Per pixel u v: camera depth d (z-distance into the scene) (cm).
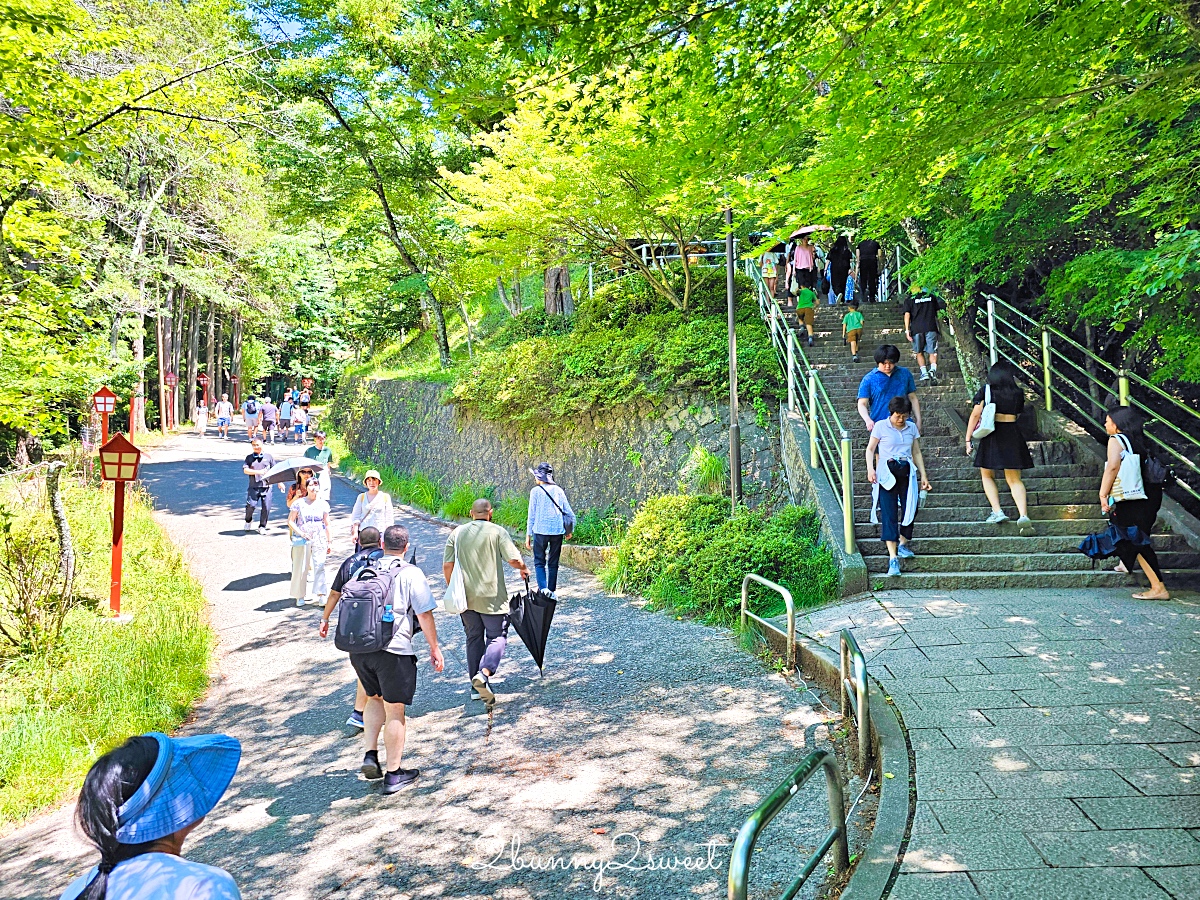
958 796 408
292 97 1912
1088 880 332
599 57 419
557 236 1460
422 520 1617
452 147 2072
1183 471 1183
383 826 478
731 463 1044
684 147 490
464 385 1692
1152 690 523
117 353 2122
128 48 938
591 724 604
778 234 541
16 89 655
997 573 791
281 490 1870
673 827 448
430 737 605
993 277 1064
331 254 3534
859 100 470
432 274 2286
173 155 1856
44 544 943
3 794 568
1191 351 758
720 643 770
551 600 696
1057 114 500
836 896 357
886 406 865
